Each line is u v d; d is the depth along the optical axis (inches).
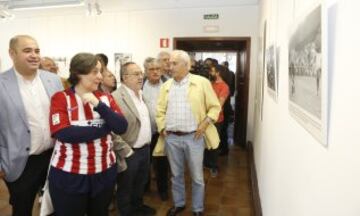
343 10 23.9
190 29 199.5
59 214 65.1
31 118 67.9
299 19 37.6
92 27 217.2
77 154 62.4
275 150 67.4
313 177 33.0
